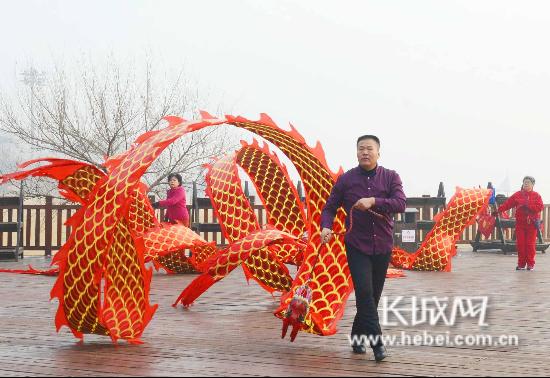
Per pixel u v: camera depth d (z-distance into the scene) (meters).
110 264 7.29
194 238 12.75
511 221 21.02
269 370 5.91
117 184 6.76
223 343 7.09
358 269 6.34
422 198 20.67
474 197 14.97
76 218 6.84
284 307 7.07
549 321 8.38
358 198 6.42
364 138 6.46
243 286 12.29
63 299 6.88
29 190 26.58
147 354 6.55
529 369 5.91
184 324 8.26
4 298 10.66
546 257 19.50
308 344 7.02
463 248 24.42
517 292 11.31
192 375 5.75
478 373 5.77
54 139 26.91
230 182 10.59
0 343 7.09
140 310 7.29
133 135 27.19
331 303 7.37
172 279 13.34
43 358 6.39
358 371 5.86
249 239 8.41
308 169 7.78
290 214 10.30
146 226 12.83
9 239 19.98
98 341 7.21
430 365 6.06
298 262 10.33
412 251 18.95
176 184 15.12
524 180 15.61
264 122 7.57
